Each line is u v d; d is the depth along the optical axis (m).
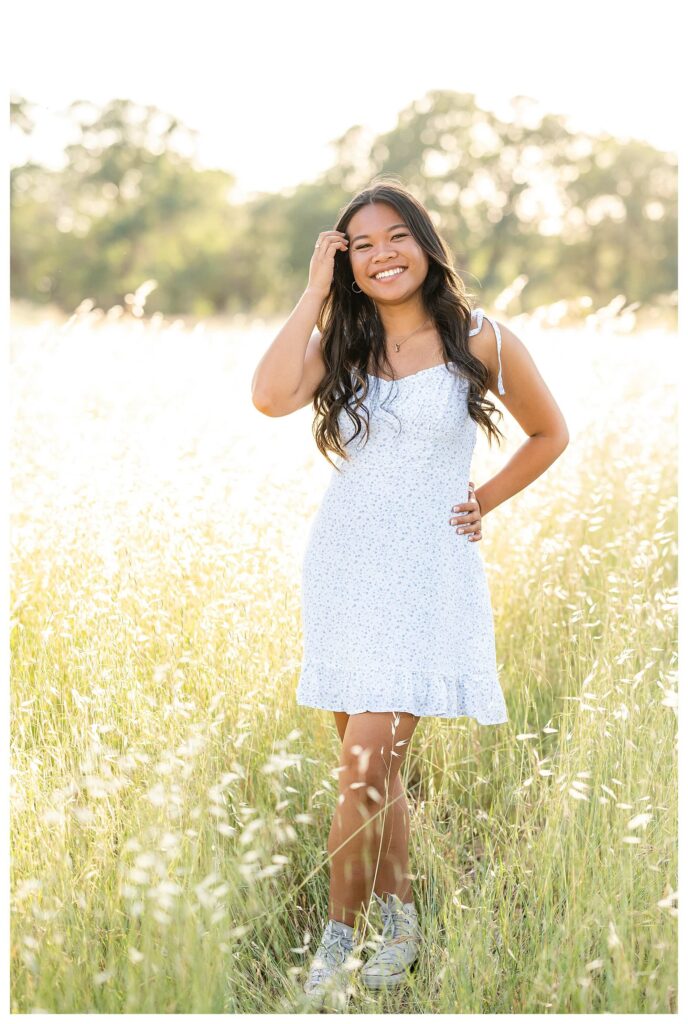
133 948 2.02
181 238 39.66
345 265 2.67
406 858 2.57
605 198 39.19
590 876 2.40
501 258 38.75
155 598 3.41
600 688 2.95
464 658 2.55
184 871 2.20
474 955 2.23
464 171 39.34
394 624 2.49
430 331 2.62
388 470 2.54
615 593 3.75
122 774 2.54
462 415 2.58
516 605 3.80
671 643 3.29
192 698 2.98
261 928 2.45
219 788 2.23
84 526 3.71
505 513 4.33
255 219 40.44
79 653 3.07
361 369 2.61
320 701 2.58
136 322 8.02
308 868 2.69
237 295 40.09
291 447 4.94
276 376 2.55
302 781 2.82
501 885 2.38
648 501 4.46
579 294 37.03
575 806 2.51
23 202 37.28
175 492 3.93
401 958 2.32
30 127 34.31
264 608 3.31
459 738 3.11
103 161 39.09
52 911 2.18
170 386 6.60
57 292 37.31
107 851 2.35
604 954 2.19
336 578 2.56
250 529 3.71
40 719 2.97
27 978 2.10
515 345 2.69
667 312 10.54
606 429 5.30
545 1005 2.10
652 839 2.48
